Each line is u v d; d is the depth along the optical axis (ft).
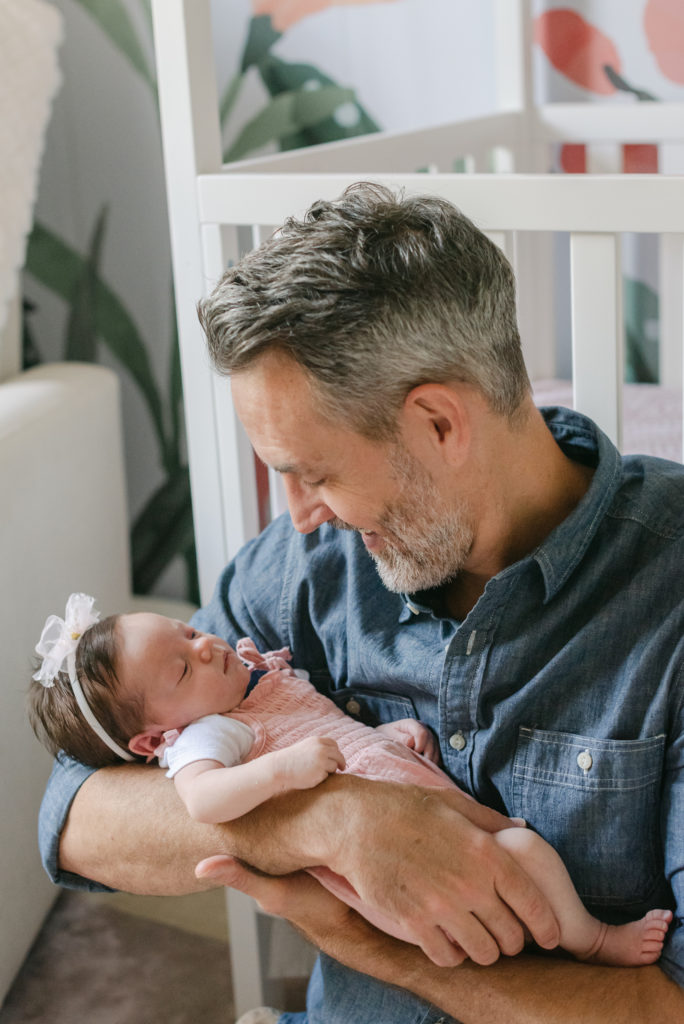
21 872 4.80
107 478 5.66
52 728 3.47
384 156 5.13
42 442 4.83
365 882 2.79
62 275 6.88
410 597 3.23
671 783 2.77
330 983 3.25
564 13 6.05
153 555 7.29
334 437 2.74
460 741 3.13
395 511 2.89
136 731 3.35
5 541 4.45
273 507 4.29
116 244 6.68
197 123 3.91
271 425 2.77
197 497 4.39
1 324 5.15
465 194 3.41
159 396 6.91
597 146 6.21
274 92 6.50
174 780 3.25
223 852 3.07
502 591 2.97
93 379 5.59
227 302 2.69
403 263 2.64
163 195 6.44
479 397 2.79
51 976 5.10
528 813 2.97
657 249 6.02
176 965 5.15
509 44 5.93
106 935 5.39
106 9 6.19
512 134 6.03
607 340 3.39
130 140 6.41
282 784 2.88
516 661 3.00
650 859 2.87
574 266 3.36
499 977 2.79
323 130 6.62
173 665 3.33
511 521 3.04
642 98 6.01
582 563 2.98
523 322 6.17
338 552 3.56
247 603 3.74
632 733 2.83
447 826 2.82
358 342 2.62
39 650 3.46
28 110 5.18
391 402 2.70
